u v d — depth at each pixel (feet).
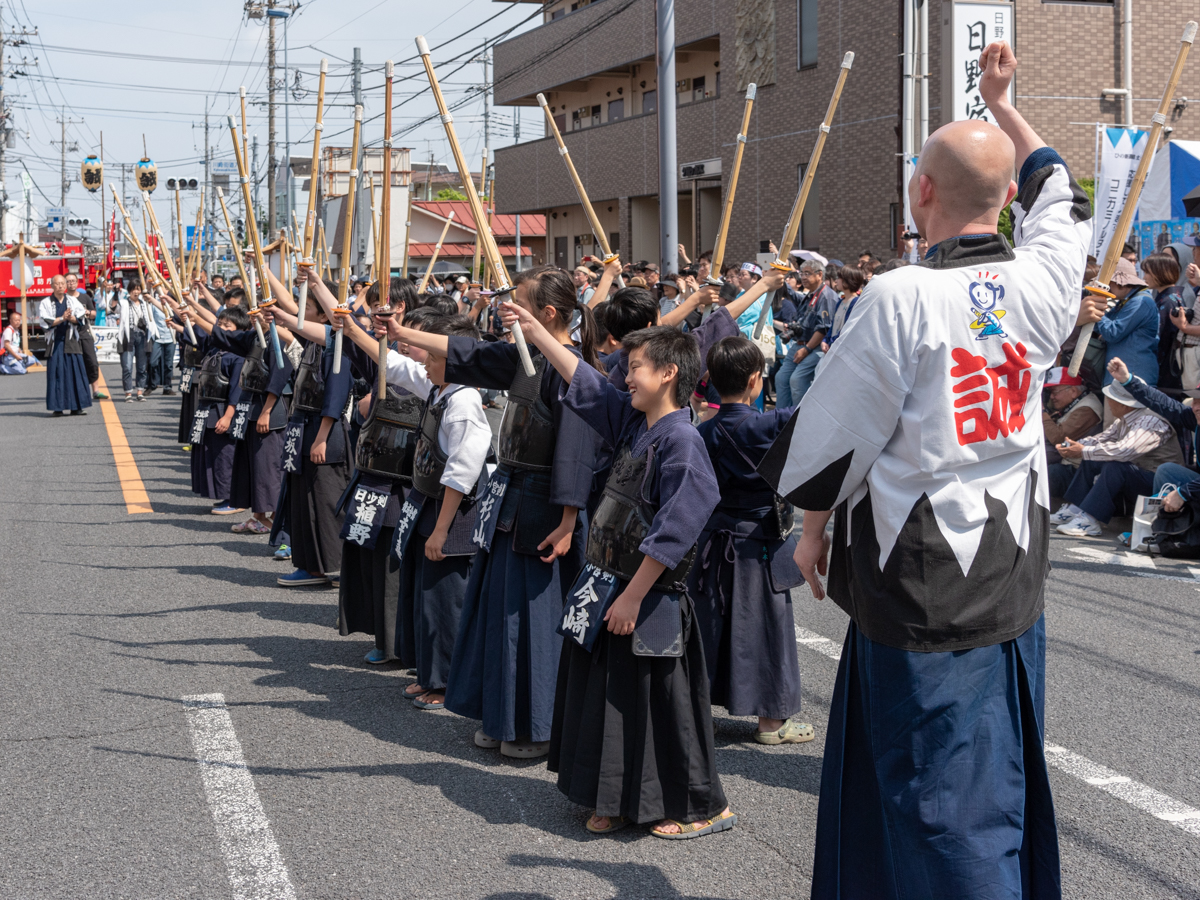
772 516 13.93
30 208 150.10
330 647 18.35
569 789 11.72
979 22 42.68
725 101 71.10
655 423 11.25
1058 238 8.09
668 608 11.22
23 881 10.67
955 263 7.73
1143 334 25.53
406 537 15.64
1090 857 11.07
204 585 22.45
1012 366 7.70
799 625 19.02
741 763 13.67
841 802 8.33
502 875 10.84
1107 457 25.08
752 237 69.62
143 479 36.09
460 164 12.60
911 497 7.70
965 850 7.67
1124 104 53.01
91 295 101.65
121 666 17.28
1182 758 13.34
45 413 55.16
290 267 23.11
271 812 12.21
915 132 47.65
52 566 24.16
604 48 84.58
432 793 12.75
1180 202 35.73
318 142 16.07
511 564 13.42
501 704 13.42
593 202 88.12
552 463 13.15
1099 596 20.24
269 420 26.30
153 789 12.80
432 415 15.39
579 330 16.72
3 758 13.66
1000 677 7.85
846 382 7.72
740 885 10.66
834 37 61.57
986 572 7.70
